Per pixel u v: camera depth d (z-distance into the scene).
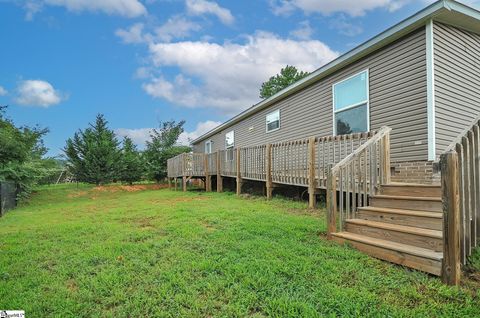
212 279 2.79
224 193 11.32
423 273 2.79
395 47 6.36
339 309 2.21
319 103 8.83
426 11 5.54
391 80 6.45
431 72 5.61
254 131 13.52
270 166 8.30
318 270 2.93
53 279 2.98
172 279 2.81
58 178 20.86
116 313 2.29
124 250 3.80
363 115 7.19
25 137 13.10
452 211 2.56
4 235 5.14
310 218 5.36
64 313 2.31
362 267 3.01
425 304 2.25
